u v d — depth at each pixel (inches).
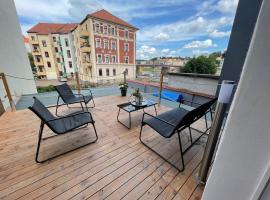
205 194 33.6
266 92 21.3
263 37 20.4
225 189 29.7
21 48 203.2
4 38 166.1
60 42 772.6
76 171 56.4
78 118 77.9
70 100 112.8
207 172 50.4
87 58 633.0
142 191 49.2
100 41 577.0
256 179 24.9
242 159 25.9
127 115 113.5
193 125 99.3
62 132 63.1
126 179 53.6
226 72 123.4
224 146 27.7
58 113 115.2
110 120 103.8
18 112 111.5
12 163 59.3
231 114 25.6
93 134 84.5
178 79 203.9
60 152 67.2
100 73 610.9
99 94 187.3
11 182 50.5
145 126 95.7
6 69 161.5
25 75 209.3
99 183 51.5
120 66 665.6
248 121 23.9
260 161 23.8
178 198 47.3
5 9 171.9
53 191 47.8
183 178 55.1
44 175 53.9
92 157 64.7
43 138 76.7
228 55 120.6
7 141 74.3
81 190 48.6
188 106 144.1
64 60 803.4
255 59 21.5
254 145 24.0
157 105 139.5
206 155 48.5
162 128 67.9
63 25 848.3
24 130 85.6
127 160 63.7
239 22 112.2
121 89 167.6
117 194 47.8
